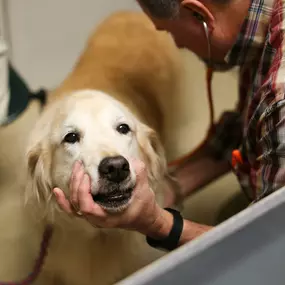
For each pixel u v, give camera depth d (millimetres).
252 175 1103
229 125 1465
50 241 1348
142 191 930
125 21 1778
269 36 987
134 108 1526
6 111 1426
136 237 1366
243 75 1277
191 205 1552
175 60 1853
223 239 708
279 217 743
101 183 948
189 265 689
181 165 1532
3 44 1417
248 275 726
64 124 1106
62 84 1627
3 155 1795
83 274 1390
